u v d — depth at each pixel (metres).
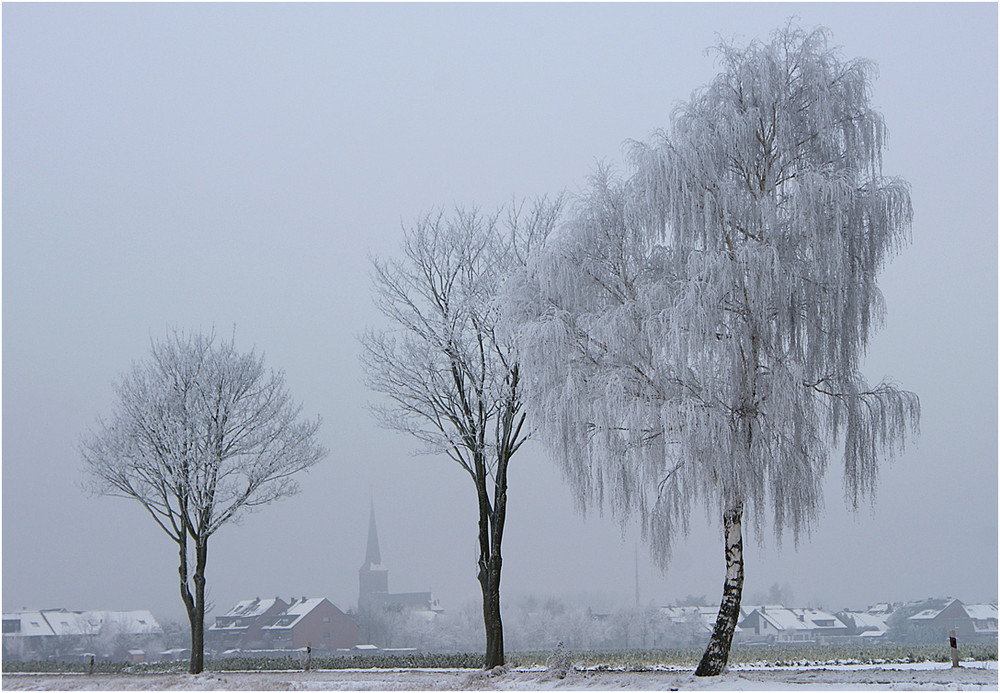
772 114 20.70
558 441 20.91
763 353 19.92
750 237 20.14
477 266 26.72
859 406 20.31
